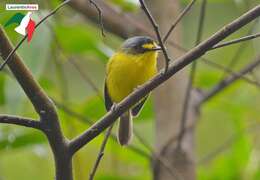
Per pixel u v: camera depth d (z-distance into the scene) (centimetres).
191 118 1143
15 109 936
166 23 1159
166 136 1139
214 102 1284
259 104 1255
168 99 1152
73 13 1213
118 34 1162
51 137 691
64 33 1123
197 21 1511
